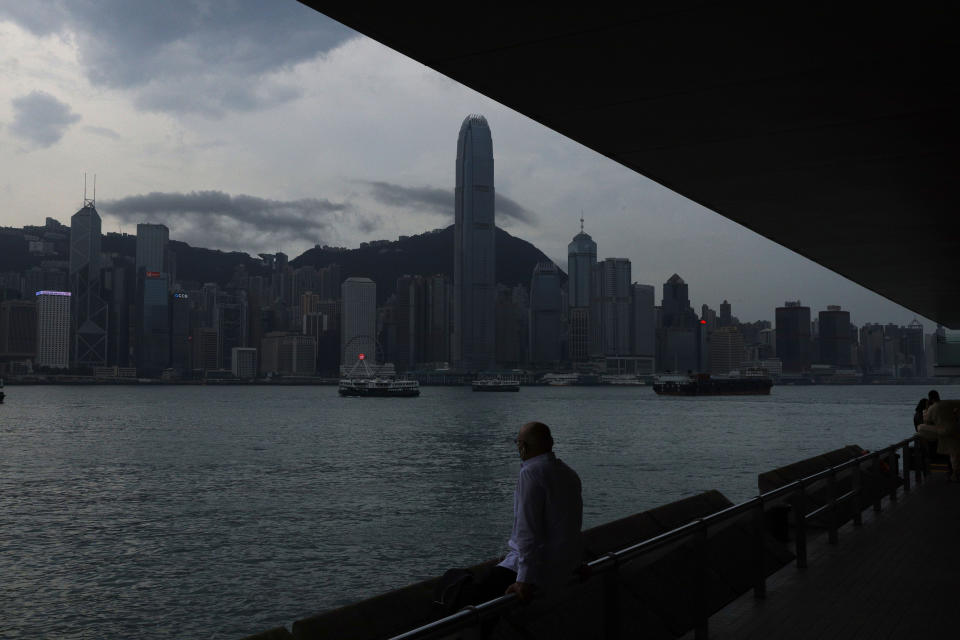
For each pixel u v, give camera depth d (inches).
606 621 221.1
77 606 1186.6
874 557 407.5
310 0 235.5
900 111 339.0
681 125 356.2
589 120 350.0
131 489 2458.2
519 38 262.8
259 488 2448.3
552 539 188.2
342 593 1229.7
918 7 243.4
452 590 200.8
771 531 424.5
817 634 279.4
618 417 6737.2
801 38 266.1
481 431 5049.2
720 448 3732.8
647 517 321.7
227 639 1036.5
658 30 258.4
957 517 529.7
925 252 673.0
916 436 724.0
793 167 422.9
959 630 283.1
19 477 2778.1
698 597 268.5
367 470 2915.8
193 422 6146.7
